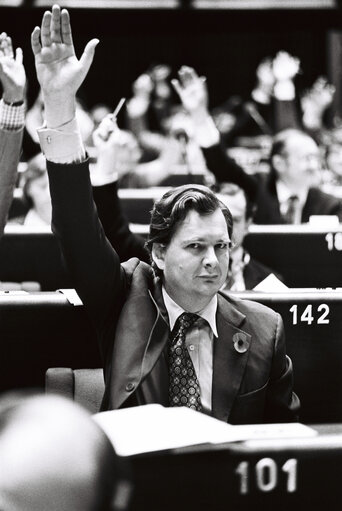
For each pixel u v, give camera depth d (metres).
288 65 17.48
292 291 4.61
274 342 3.65
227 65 26.73
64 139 3.41
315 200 9.35
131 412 2.69
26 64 21.17
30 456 1.41
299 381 4.48
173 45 26.61
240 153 17.44
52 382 4.13
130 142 15.30
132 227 6.88
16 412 1.46
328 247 6.90
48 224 7.84
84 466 1.41
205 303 3.51
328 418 4.49
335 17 19.25
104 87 26.59
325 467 2.26
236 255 6.20
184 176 12.04
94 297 3.61
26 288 6.31
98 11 18.77
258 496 2.25
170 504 2.21
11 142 4.00
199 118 8.50
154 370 3.40
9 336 4.31
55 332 4.34
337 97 24.73
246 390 3.54
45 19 3.39
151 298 3.59
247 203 6.53
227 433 2.39
